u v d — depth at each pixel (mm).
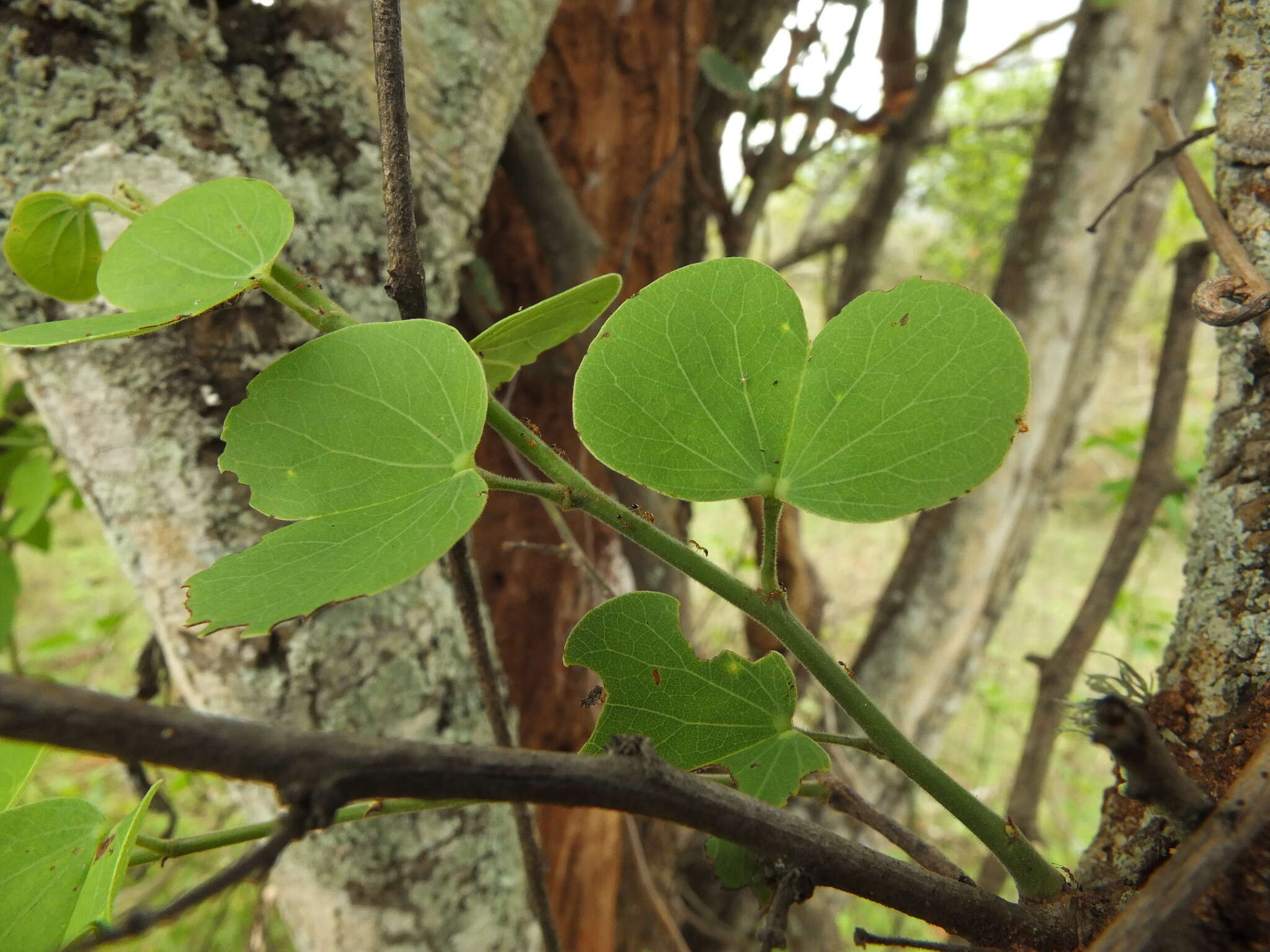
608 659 160
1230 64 208
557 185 422
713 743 165
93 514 337
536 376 500
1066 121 631
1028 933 148
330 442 143
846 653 1210
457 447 140
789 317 143
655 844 755
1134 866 174
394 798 107
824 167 1173
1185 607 201
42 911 149
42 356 300
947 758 1096
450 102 341
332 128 316
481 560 586
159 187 287
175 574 324
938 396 136
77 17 276
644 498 488
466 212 355
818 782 200
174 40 290
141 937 91
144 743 99
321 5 312
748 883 198
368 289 323
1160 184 633
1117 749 116
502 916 396
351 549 128
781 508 143
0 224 283
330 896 373
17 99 277
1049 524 1637
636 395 144
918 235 1565
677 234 611
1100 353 686
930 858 185
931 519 715
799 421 142
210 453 310
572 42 539
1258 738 170
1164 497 356
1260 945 130
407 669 346
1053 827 997
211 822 815
